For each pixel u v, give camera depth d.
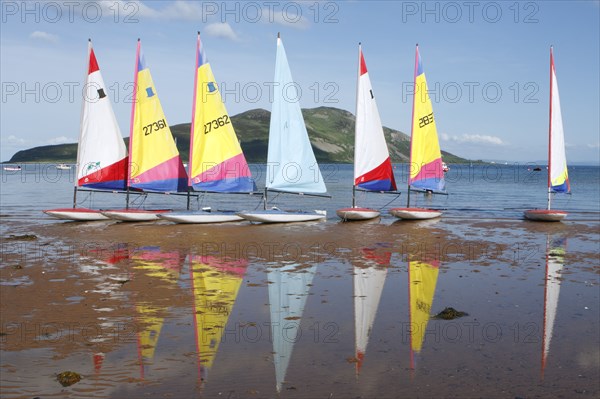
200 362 9.04
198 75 27.28
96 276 15.40
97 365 8.86
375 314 11.91
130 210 28.41
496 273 16.28
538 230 26.28
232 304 12.66
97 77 26.98
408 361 9.14
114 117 27.55
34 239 22.06
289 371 8.69
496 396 7.84
